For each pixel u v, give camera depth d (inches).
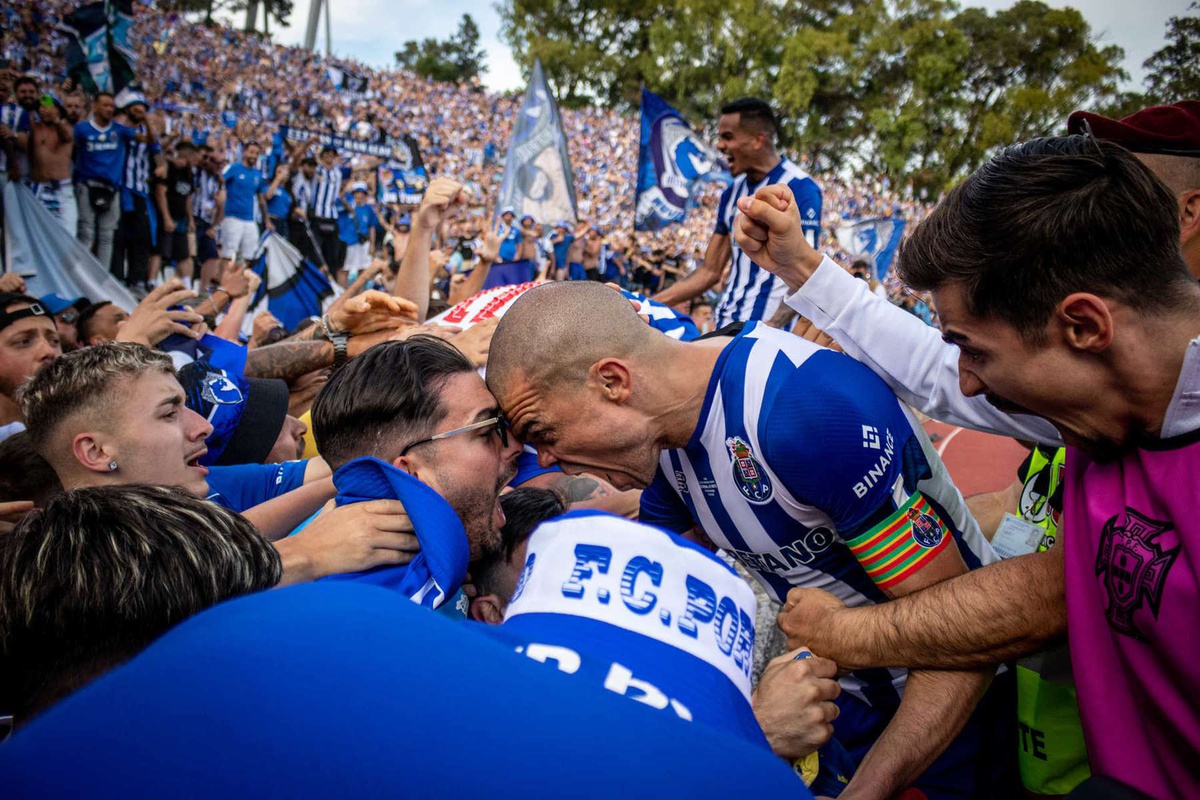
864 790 51.5
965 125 1344.7
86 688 19.4
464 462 59.7
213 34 680.4
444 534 55.4
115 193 311.3
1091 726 43.9
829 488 54.8
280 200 399.5
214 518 38.3
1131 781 41.8
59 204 295.4
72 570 33.6
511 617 32.0
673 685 27.4
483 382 62.8
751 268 166.4
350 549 54.5
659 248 611.8
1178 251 39.8
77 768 18.1
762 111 163.9
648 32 1398.9
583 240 515.5
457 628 20.8
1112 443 43.0
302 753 17.9
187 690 18.3
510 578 67.7
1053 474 79.8
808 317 65.0
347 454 61.0
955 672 54.7
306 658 18.8
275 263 269.0
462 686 19.3
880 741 54.6
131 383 72.9
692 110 1365.7
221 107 614.2
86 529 35.0
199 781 17.8
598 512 32.2
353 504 57.9
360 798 17.8
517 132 286.5
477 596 67.7
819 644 58.4
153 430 73.2
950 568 57.1
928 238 45.2
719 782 20.3
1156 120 60.2
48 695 34.3
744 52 1318.9
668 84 1370.6
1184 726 38.9
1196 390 38.2
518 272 289.4
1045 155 41.9
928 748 53.5
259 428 99.3
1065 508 47.1
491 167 808.3
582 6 1427.2
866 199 1065.5
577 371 56.7
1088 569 44.5
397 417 58.7
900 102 1380.4
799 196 160.6
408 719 18.4
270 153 420.2
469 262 470.0
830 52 1274.6
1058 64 1326.3
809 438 54.2
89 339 166.9
